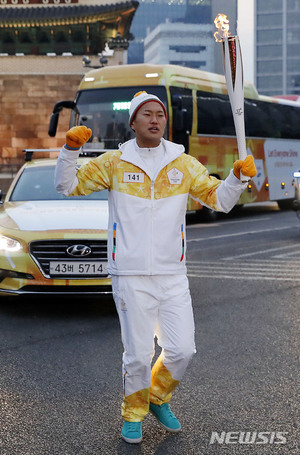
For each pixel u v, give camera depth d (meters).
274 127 20.33
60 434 3.74
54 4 40.53
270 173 20.12
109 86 15.76
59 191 3.57
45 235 6.43
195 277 9.00
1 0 40.47
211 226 16.09
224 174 17.94
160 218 3.54
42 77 38.91
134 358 3.57
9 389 4.50
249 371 4.89
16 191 7.69
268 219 18.12
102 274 6.40
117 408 4.14
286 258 10.72
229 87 3.38
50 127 15.06
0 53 41.69
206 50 143.12
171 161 3.55
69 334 5.98
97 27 40.44
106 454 3.47
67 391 4.45
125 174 3.54
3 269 6.50
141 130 3.49
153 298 3.56
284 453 3.50
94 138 15.62
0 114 39.06
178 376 3.68
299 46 198.75
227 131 18.00
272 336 5.90
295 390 4.47
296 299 7.52
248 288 8.20
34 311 6.92
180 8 145.50
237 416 4.01
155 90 15.50
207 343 5.68
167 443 3.62
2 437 3.69
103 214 6.87
